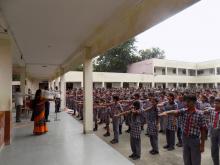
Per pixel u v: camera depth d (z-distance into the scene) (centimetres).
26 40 684
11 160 442
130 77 3100
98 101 976
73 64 1102
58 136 654
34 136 652
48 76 2359
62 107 1415
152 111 613
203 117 369
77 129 762
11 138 583
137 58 3906
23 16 467
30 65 1370
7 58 548
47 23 516
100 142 584
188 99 375
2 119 527
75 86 2766
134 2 402
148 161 556
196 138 370
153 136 613
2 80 545
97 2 398
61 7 420
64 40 686
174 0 322
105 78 2925
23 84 1378
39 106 687
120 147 689
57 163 426
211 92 1334
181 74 3697
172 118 644
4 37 542
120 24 508
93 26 544
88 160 445
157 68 3428
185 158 385
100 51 646
